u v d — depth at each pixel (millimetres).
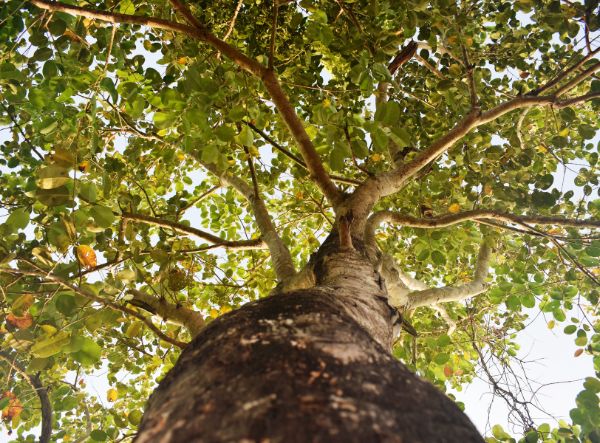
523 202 3400
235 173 4598
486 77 3607
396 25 3264
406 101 3881
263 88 3311
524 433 3033
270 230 3133
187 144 2256
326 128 2395
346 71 3873
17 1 2570
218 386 698
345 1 2801
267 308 1006
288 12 3447
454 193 3775
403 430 608
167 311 2887
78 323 2320
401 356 4082
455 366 4637
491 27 3857
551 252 4023
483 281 3705
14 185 3512
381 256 2486
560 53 3660
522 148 3566
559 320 3816
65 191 1936
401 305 2971
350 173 4418
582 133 3361
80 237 2240
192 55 2592
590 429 2574
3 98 2867
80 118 2734
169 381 865
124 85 2314
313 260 1991
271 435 566
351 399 639
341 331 878
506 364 3555
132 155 3906
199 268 4164
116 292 2285
